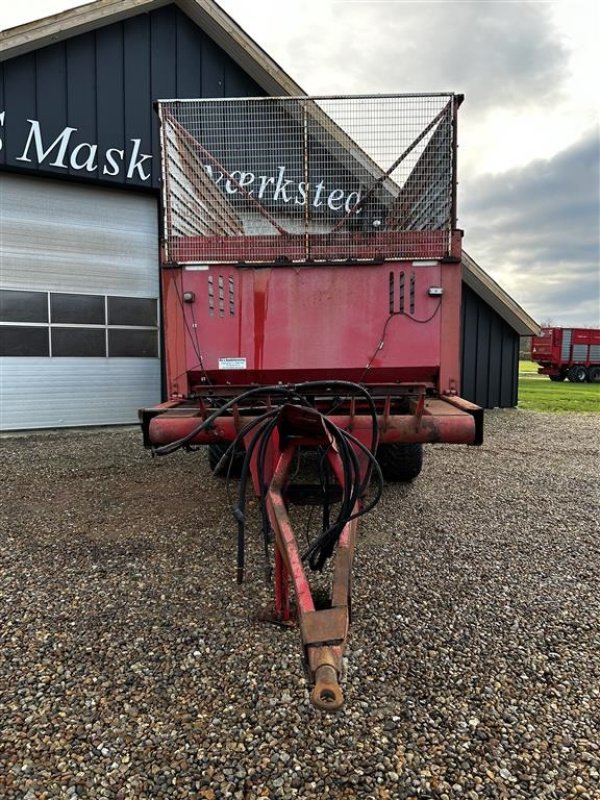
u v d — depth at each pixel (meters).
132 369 8.95
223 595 2.95
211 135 4.50
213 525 4.08
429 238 4.00
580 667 2.35
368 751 1.86
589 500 4.85
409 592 3.01
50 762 1.79
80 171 8.09
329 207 4.39
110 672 2.27
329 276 4.00
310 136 4.39
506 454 7.00
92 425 8.71
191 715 2.02
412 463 5.04
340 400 3.39
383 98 4.20
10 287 8.09
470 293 11.10
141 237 8.88
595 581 3.19
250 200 4.52
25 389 8.27
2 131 7.59
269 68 8.69
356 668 2.31
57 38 7.68
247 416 3.49
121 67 8.23
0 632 2.57
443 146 4.07
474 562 3.43
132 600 2.89
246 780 1.74
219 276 4.04
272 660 2.36
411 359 4.00
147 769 1.78
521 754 1.86
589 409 12.12
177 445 2.67
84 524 4.09
